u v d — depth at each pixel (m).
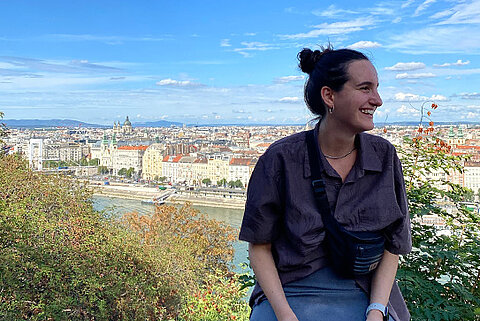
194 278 17.84
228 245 27.23
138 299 14.84
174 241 24.19
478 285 4.05
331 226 1.92
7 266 12.54
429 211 4.25
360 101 1.87
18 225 14.63
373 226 1.93
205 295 11.01
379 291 1.94
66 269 13.98
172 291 16.62
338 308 1.94
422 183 4.50
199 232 27.03
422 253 4.27
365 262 1.90
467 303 3.89
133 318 14.45
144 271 16.58
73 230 16.00
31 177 20.23
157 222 26.67
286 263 1.99
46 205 19.34
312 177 1.95
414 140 4.64
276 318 1.98
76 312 13.56
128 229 21.62
